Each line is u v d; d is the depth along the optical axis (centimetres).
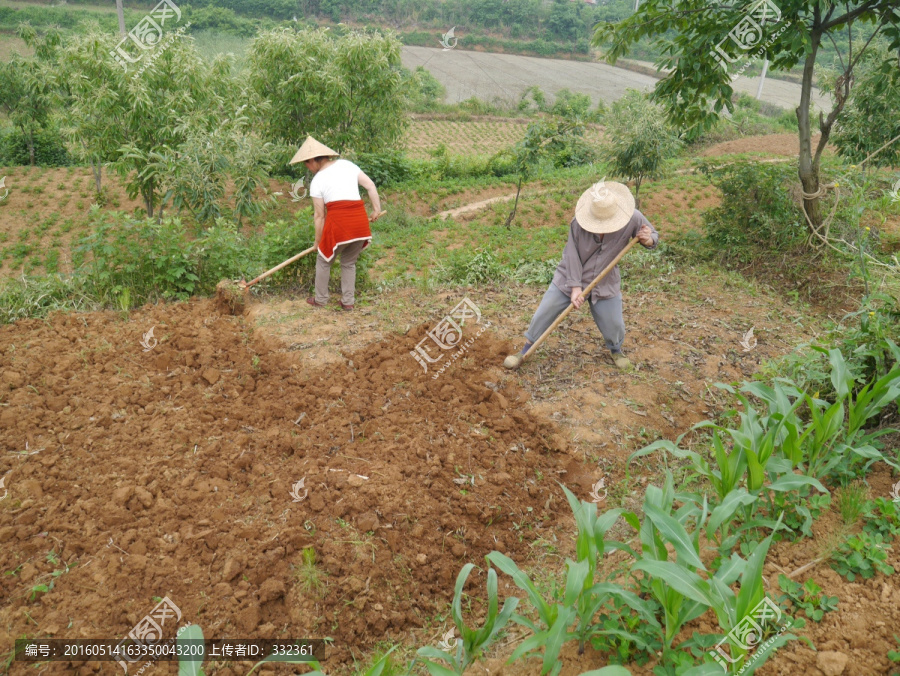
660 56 859
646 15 844
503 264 856
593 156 2509
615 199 462
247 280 667
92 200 1992
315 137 2280
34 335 532
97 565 315
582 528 255
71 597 299
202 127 1400
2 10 4822
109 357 498
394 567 330
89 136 1490
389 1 6775
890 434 383
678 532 245
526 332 540
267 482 375
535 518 385
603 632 247
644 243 480
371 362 523
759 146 2608
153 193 1542
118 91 1435
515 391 500
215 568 318
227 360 511
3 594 301
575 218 475
